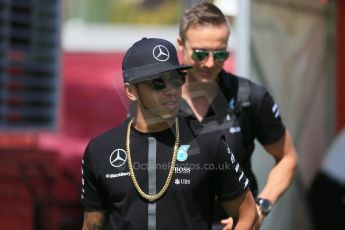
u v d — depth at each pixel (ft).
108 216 31.65
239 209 31.04
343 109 71.87
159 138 30.17
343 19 71.26
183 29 37.81
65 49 96.94
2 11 70.74
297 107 63.10
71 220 72.59
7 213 70.79
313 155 68.44
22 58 72.69
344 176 66.59
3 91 71.31
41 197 70.74
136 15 153.89
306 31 64.85
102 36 110.32
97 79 91.50
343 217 66.59
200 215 29.96
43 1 73.92
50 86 74.64
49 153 73.20
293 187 63.98
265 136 39.09
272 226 58.65
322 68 69.51
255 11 52.65
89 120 85.81
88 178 31.35
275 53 57.21
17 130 72.43
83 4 137.90
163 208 29.60
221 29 37.22
